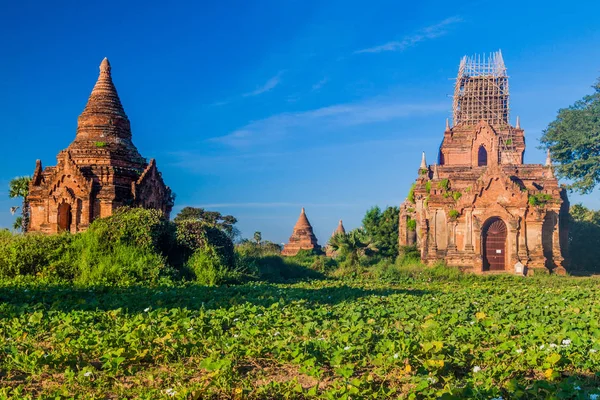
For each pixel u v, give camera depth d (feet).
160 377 37.29
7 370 37.65
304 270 151.43
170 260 115.55
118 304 65.87
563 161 171.53
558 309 65.98
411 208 197.77
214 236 123.24
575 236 196.85
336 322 54.80
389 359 38.50
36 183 151.94
